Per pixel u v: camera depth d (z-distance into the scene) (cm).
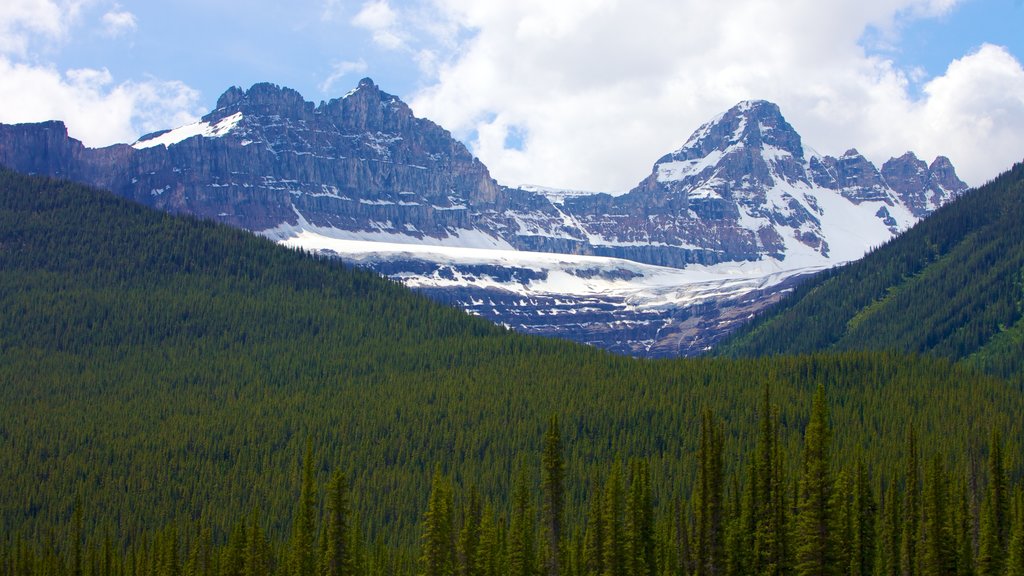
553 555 18512
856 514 18925
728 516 18825
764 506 18000
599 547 19175
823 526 16825
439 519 19100
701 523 17950
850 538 18438
